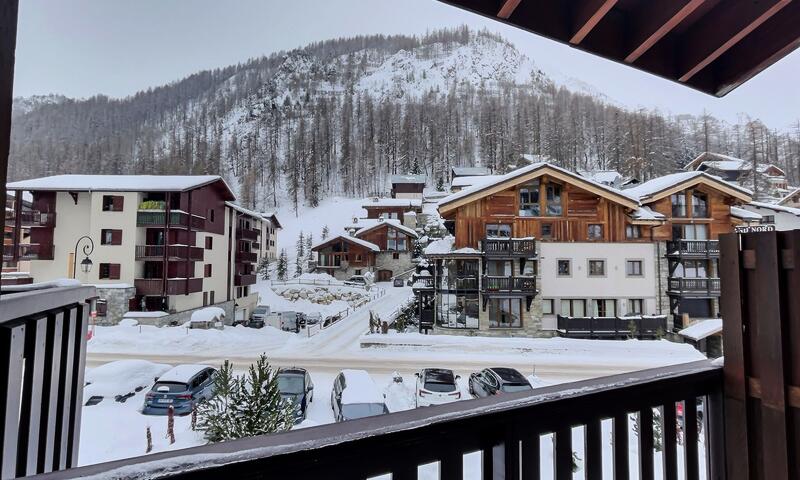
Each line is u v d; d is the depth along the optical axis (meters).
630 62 2.26
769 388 1.71
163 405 9.33
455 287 19.91
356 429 1.01
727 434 1.85
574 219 19.91
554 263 19.73
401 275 40.84
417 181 61.47
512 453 1.22
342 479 0.97
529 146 78.19
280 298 35.31
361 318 25.84
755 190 36.19
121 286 20.39
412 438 1.06
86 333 2.59
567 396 1.35
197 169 71.19
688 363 1.90
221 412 6.02
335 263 42.22
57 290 2.08
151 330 18.92
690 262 20.05
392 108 108.50
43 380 1.93
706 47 2.23
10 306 1.53
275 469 0.89
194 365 10.66
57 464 2.12
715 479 1.87
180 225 21.91
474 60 160.62
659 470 4.71
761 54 2.24
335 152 89.62
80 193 21.64
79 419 2.47
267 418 5.63
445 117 99.50
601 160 66.50
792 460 1.63
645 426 1.57
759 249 1.79
